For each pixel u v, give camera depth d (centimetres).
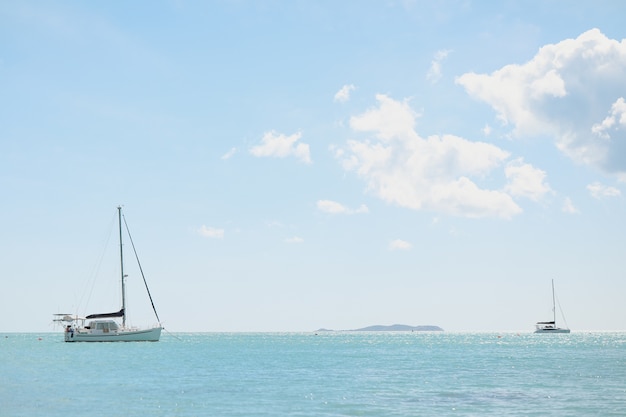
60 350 8669
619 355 8044
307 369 5631
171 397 3559
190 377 4769
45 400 3422
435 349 10444
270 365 6159
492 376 4878
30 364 6103
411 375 4994
